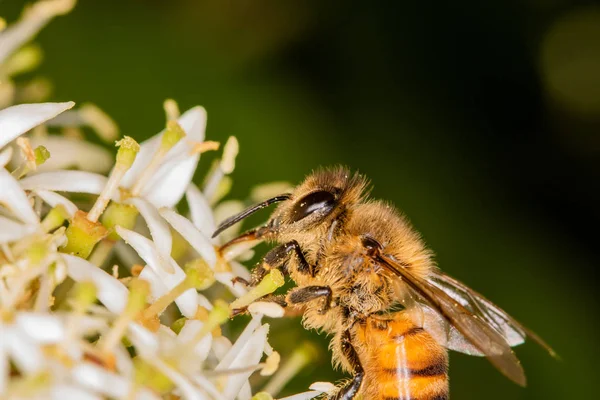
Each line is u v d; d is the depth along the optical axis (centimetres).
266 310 11
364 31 14
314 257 11
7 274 10
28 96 12
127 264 11
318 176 11
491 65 14
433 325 11
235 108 13
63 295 10
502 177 14
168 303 10
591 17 14
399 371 11
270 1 13
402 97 14
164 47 13
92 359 10
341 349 11
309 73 14
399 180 13
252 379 11
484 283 13
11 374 10
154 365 10
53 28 13
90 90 13
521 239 13
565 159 14
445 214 13
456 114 14
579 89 14
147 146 11
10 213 10
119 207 11
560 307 13
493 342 11
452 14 14
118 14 13
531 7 14
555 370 13
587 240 14
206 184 11
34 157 10
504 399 13
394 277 11
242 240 11
